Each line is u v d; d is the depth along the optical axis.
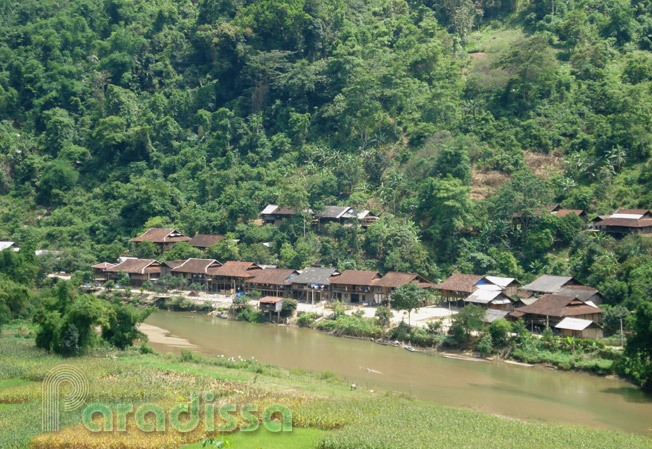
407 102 151.50
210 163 153.25
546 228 107.06
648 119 127.69
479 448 45.19
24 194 154.62
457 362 77.88
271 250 123.06
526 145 135.12
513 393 65.25
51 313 73.81
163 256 126.12
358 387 65.06
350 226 121.25
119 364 66.62
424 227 120.00
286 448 45.47
